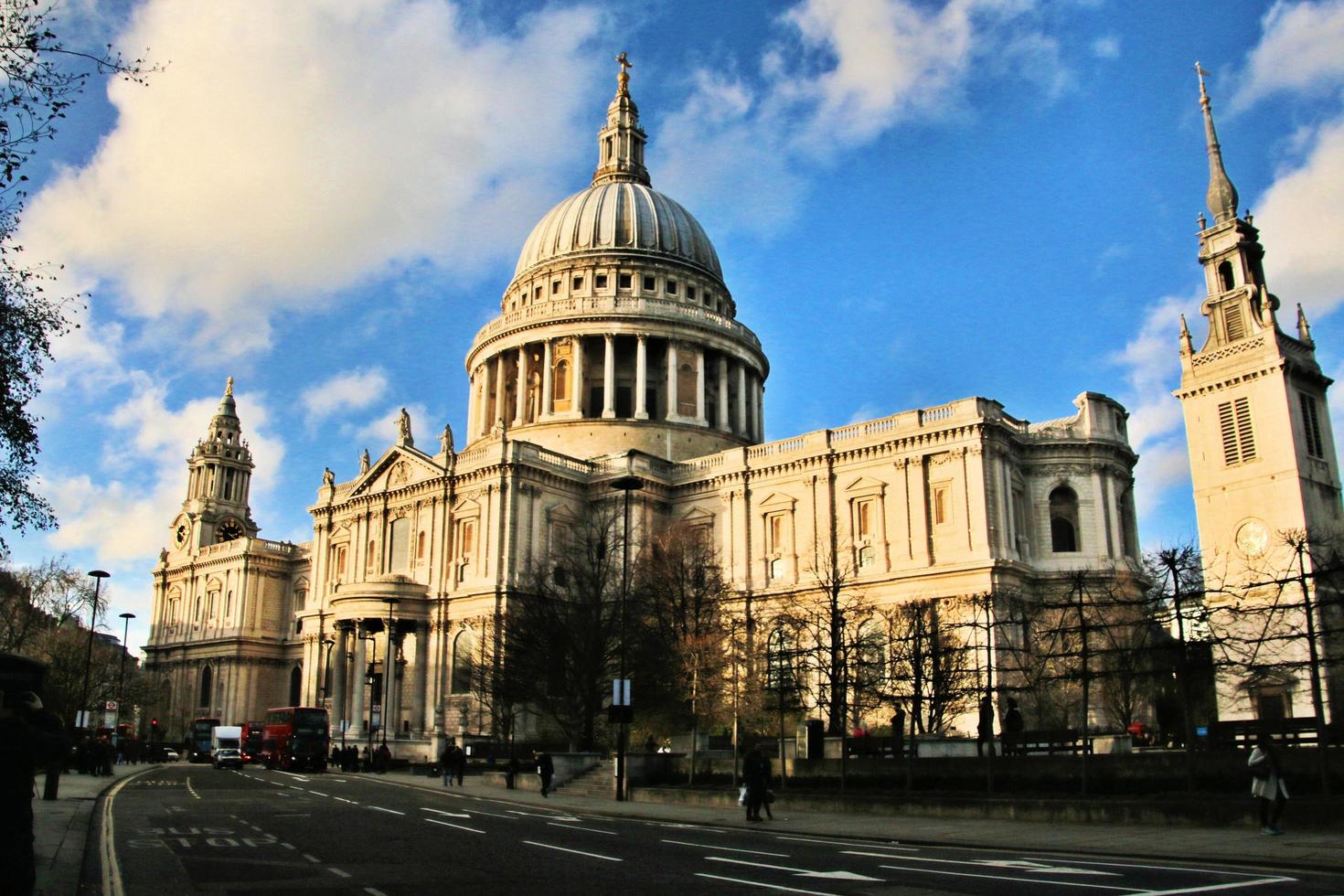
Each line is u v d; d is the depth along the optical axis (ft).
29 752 57.52
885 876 74.13
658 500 333.42
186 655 461.78
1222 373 273.95
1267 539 257.34
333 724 320.70
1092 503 284.41
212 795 168.55
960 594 261.65
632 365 392.68
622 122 469.98
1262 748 101.81
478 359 412.98
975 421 272.72
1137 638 200.64
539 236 434.30
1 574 346.95
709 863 82.74
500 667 250.16
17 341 95.71
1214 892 64.80
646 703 224.74
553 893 66.44
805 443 310.65
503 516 313.73
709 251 440.45
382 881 72.84
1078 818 118.93
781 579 304.50
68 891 68.39
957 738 192.13
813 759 162.50
